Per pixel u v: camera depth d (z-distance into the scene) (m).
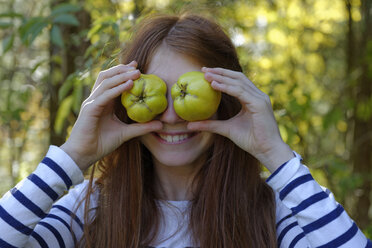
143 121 1.26
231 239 1.40
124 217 1.43
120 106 1.40
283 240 1.38
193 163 1.49
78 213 1.46
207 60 1.33
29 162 3.16
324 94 4.15
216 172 1.45
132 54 1.36
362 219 3.77
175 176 1.50
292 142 2.46
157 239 1.40
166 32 1.32
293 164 1.20
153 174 1.53
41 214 1.18
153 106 1.22
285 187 1.19
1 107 3.27
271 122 1.24
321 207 1.16
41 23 2.10
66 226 1.38
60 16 2.10
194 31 1.32
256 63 3.09
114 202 1.45
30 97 3.28
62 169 1.20
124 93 1.26
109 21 1.99
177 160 1.33
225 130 1.29
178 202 1.45
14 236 1.15
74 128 1.25
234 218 1.42
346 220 1.17
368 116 3.72
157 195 1.49
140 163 1.46
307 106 2.68
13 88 3.43
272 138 1.24
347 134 4.20
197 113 1.22
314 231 1.15
